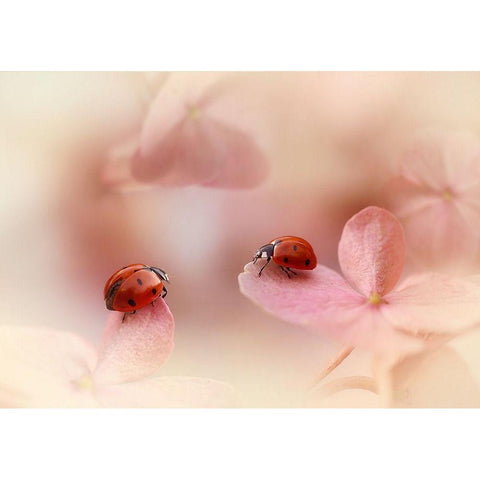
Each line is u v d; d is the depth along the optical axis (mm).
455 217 235
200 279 229
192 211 233
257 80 235
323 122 237
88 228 232
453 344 211
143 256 232
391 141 237
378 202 237
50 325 218
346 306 208
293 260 209
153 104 234
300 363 219
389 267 212
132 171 234
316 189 236
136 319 214
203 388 215
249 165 235
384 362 213
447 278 215
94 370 214
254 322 223
